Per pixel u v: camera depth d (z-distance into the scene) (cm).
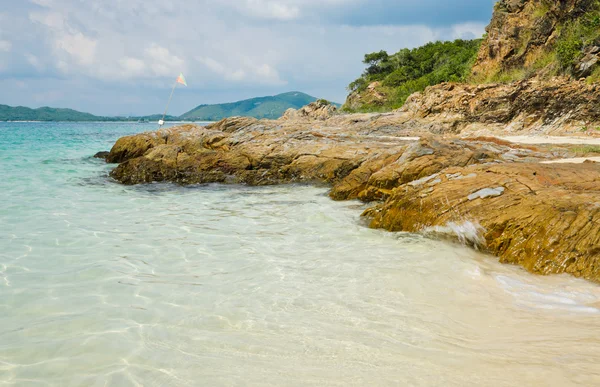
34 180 1642
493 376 348
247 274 649
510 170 909
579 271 620
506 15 2994
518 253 697
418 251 760
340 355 401
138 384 364
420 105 2864
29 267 681
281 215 1077
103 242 830
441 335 440
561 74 2406
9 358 412
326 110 4619
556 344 408
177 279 629
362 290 578
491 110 2450
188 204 1240
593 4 2534
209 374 375
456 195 854
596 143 1575
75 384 368
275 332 454
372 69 7200
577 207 703
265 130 2372
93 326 477
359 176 1291
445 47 6322
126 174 1725
